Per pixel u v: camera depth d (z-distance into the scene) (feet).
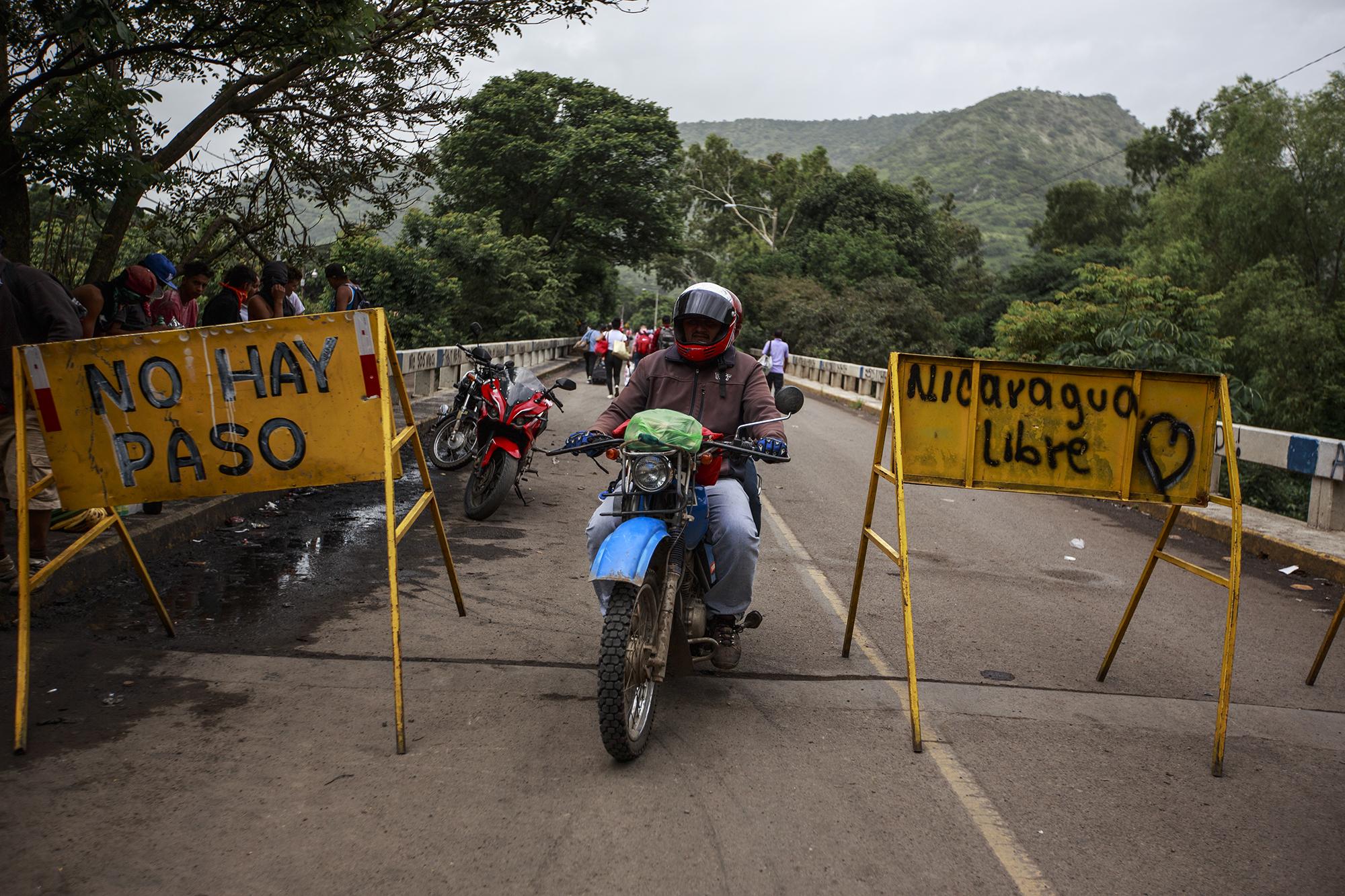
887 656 17.24
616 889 9.36
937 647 17.95
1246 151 99.55
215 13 26.37
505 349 89.56
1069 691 15.96
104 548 18.79
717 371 15.34
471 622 17.66
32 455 16.61
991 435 14.80
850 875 9.87
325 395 14.17
